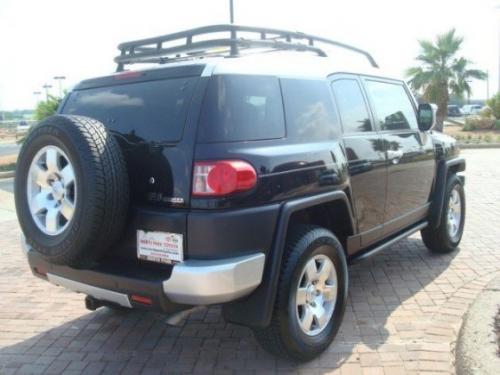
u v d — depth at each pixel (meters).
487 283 4.70
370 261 5.60
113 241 3.06
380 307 4.33
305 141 3.44
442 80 25.33
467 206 8.55
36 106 19.52
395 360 3.43
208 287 2.80
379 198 4.32
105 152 2.93
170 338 3.91
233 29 3.47
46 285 5.16
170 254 2.95
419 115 5.15
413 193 4.96
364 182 4.05
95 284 3.16
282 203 3.14
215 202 2.85
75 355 3.67
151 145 3.05
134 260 3.14
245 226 2.92
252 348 3.70
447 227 5.59
